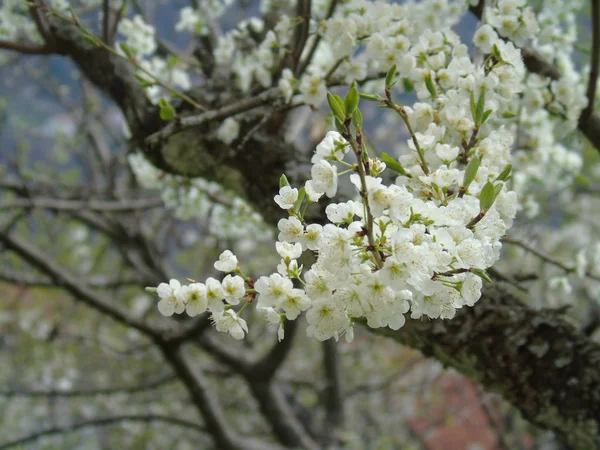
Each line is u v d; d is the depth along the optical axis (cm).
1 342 889
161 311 149
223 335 801
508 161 207
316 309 140
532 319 255
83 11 409
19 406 850
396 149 962
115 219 704
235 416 923
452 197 162
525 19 226
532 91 279
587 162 701
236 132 300
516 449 745
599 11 264
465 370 266
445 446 1031
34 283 583
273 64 333
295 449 659
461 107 198
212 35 414
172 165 319
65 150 910
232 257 151
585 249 319
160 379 666
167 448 877
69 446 848
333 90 342
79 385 866
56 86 811
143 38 348
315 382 774
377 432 870
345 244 135
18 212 589
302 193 146
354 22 255
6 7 339
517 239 324
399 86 303
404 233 133
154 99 328
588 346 252
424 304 143
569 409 248
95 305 591
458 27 305
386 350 940
